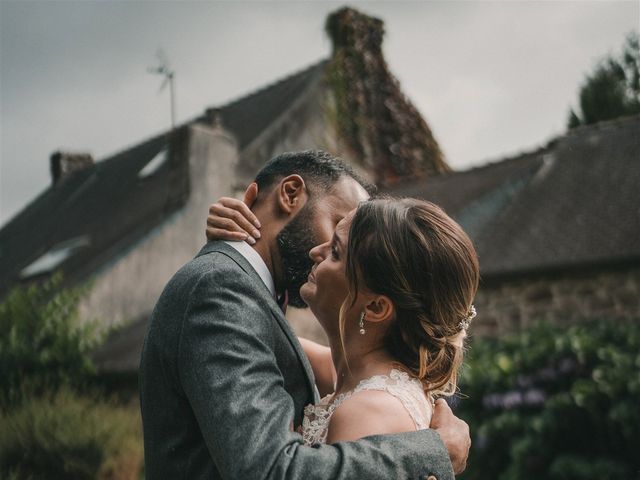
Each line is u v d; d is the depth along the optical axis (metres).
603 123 10.09
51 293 10.45
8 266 15.28
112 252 10.96
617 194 8.45
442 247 1.65
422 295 1.63
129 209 12.59
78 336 8.44
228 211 1.89
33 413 6.59
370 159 12.59
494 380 6.04
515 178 9.66
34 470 6.15
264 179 2.02
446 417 1.71
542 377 5.81
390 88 13.24
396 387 1.61
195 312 1.58
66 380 7.98
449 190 10.47
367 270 1.65
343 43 13.03
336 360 1.78
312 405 1.75
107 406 7.58
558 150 10.04
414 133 13.27
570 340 5.95
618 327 6.82
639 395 5.07
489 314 8.34
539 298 8.04
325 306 1.77
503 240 8.55
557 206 8.77
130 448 6.40
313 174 2.00
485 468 5.83
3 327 8.30
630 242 7.50
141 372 1.70
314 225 1.94
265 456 1.37
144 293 10.40
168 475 1.60
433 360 1.70
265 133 11.56
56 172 19.39
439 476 1.49
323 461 1.38
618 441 5.14
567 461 5.16
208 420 1.44
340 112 12.45
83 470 6.15
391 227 1.65
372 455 1.42
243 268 1.73
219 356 1.50
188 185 10.78
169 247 10.62
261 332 1.61
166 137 15.09
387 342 1.71
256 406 1.44
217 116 11.76
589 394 5.27
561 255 7.81
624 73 15.43
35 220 17.39
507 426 5.66
